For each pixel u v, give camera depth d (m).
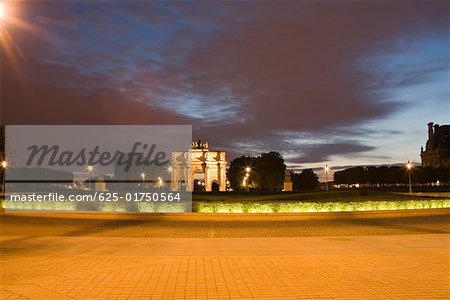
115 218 30.36
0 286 10.61
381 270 12.42
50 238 19.59
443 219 30.73
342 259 14.23
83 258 14.48
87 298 9.56
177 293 9.98
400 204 35.41
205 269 12.66
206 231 23.86
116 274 11.98
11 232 22.84
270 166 111.50
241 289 10.34
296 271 12.36
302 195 47.06
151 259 14.30
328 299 9.45
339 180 184.62
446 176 152.38
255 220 29.70
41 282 11.05
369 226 26.12
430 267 12.82
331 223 27.97
